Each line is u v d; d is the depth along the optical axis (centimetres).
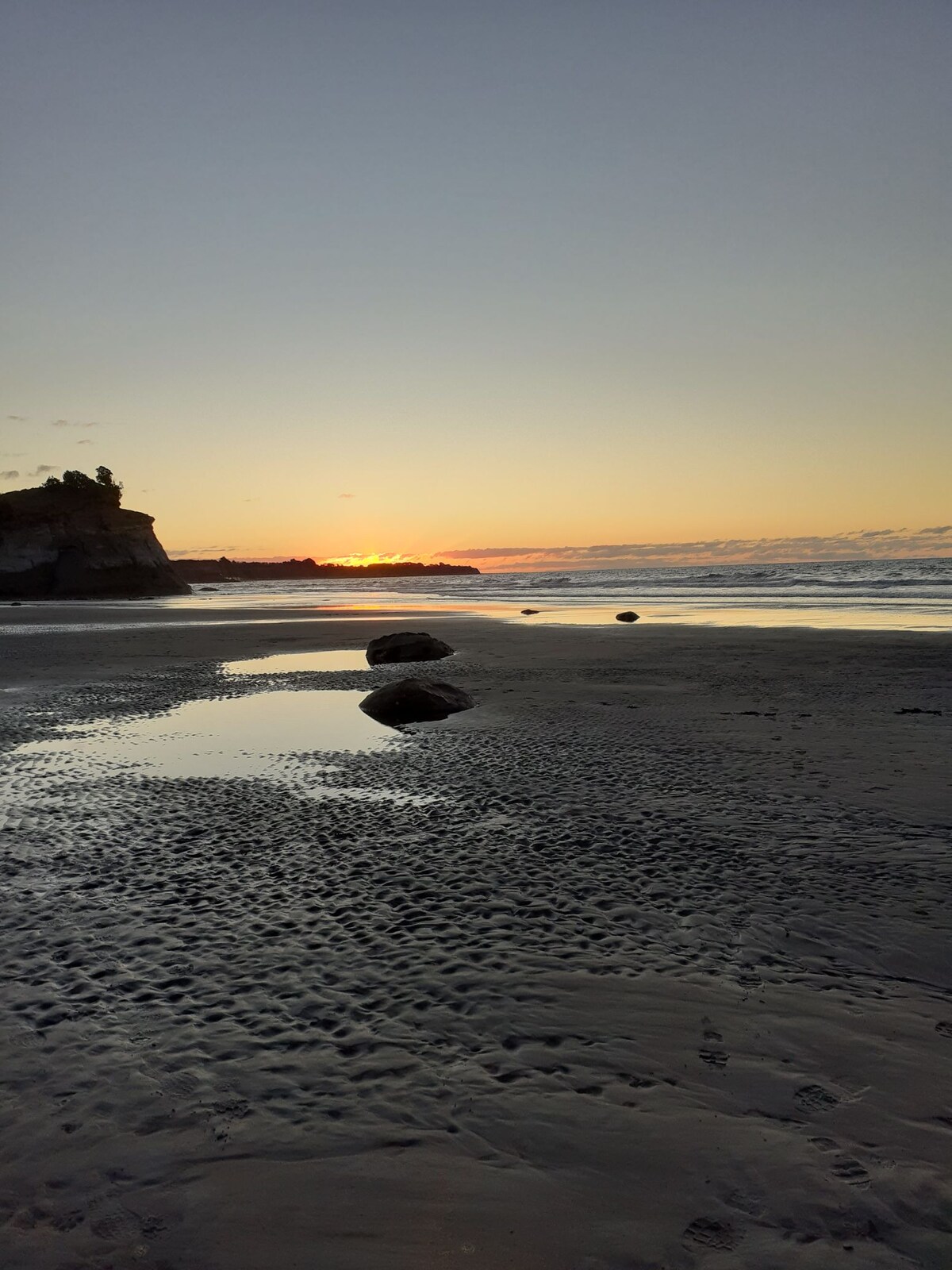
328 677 2080
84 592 9162
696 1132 365
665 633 3073
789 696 1630
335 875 716
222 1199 330
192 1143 365
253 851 784
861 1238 303
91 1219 321
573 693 1727
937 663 2081
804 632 3002
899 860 721
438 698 1523
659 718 1422
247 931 601
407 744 1271
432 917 621
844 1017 467
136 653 2719
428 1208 322
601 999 492
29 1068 427
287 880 705
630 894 659
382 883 695
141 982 524
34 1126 379
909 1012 472
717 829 812
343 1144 362
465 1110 384
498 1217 317
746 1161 345
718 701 1597
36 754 1227
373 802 945
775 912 618
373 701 1540
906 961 538
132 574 9569
